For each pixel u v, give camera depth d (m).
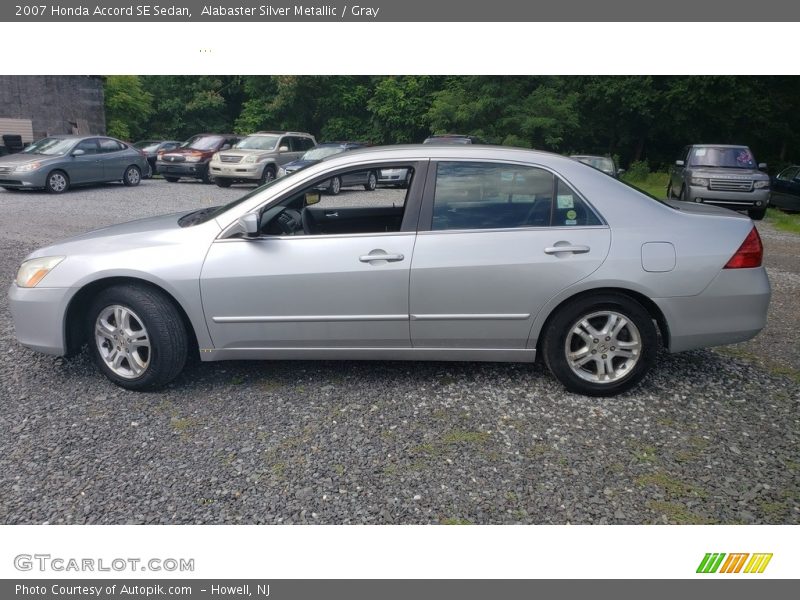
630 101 30.23
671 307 3.86
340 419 3.74
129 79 33.56
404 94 33.00
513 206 3.95
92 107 25.25
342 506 2.94
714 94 28.81
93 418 3.74
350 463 3.28
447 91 29.42
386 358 4.11
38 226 10.42
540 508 2.93
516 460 3.31
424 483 3.11
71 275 4.01
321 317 3.96
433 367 4.53
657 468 3.25
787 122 30.91
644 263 3.82
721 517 2.88
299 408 3.88
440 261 3.87
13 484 3.06
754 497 3.02
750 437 3.57
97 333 4.10
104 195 15.61
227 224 4.02
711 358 4.77
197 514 2.88
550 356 4.02
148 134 37.56
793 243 11.32
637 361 3.97
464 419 3.75
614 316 3.95
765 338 5.30
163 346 3.97
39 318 4.09
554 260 3.83
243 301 3.95
